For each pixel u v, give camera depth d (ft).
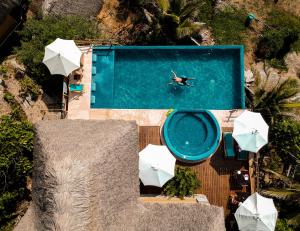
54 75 55.62
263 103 51.37
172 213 39.22
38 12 58.23
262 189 51.65
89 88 54.54
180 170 50.16
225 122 53.16
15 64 55.26
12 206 52.34
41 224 34.94
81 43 55.57
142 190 51.62
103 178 34.83
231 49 55.77
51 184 33.35
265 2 58.90
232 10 58.75
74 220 32.40
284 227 49.98
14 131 48.52
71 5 57.82
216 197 52.01
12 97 54.34
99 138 36.81
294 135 51.78
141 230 37.47
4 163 46.96
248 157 51.60
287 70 57.82
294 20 58.70
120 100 56.24
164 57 56.54
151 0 55.36
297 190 47.47
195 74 56.24
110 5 59.00
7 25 57.62
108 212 35.19
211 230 37.50
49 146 35.58
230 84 55.72
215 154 52.42
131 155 39.27
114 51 55.67
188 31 50.19
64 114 53.52
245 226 47.67
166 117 53.36
